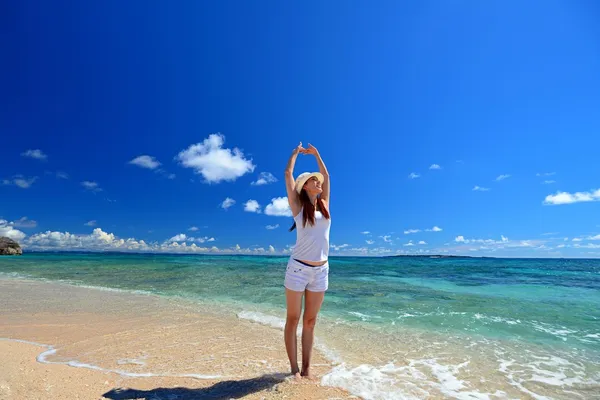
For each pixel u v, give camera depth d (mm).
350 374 3428
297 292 3119
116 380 3117
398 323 5891
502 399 2982
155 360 3766
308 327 3297
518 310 7113
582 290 10648
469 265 29500
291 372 3340
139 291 9555
